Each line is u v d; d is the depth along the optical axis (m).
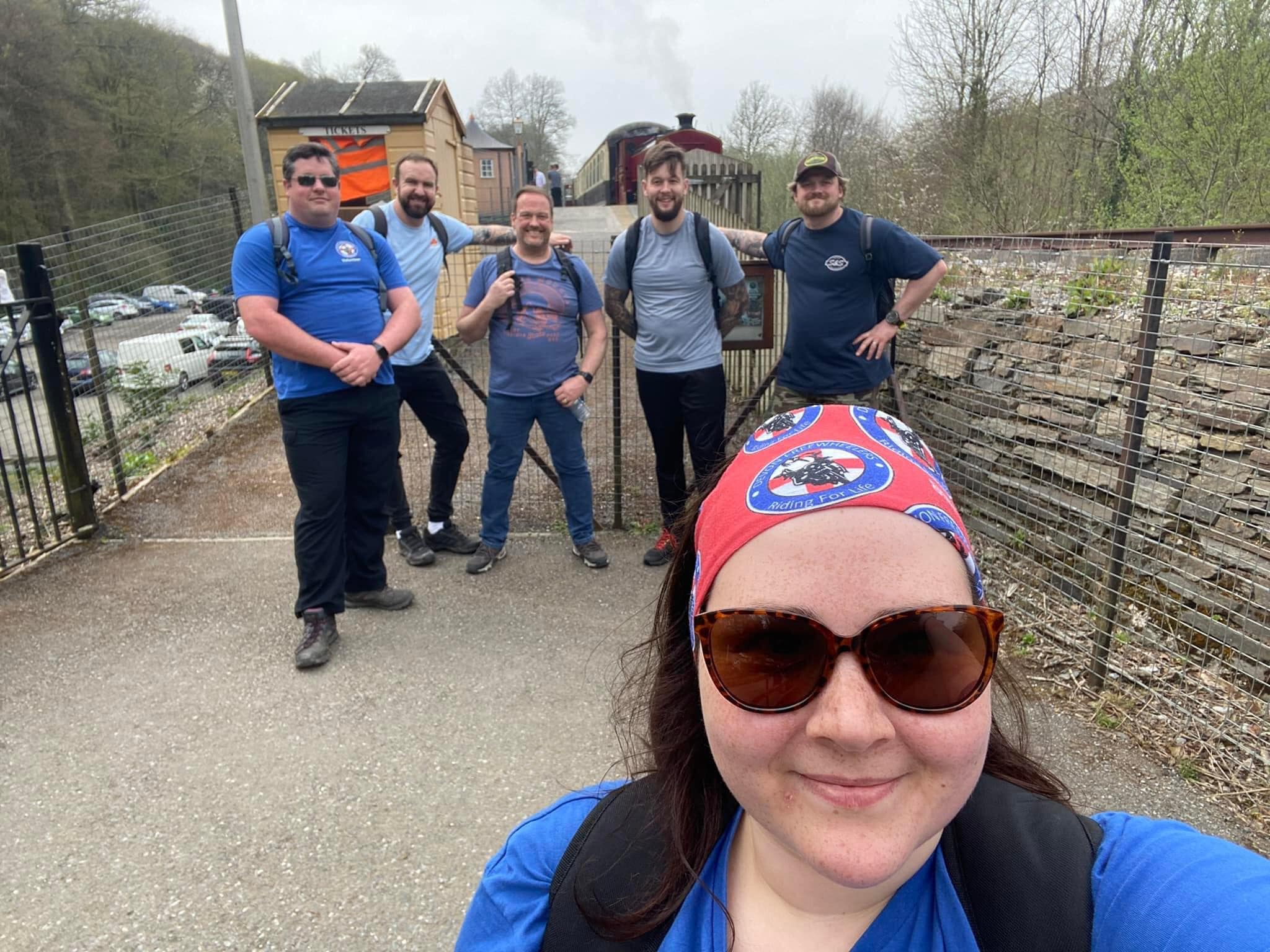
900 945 0.75
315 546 3.40
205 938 2.09
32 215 23.97
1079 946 0.71
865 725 0.64
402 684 3.24
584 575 4.27
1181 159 7.87
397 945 2.07
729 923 0.81
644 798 0.92
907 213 12.12
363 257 3.48
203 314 6.77
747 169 9.94
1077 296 3.84
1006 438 4.11
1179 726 2.80
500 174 25.09
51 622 3.77
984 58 11.59
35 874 2.30
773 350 5.89
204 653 3.48
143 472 5.75
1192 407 3.20
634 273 4.15
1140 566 3.33
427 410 4.33
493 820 2.50
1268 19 7.37
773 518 0.70
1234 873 0.71
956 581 0.70
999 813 0.80
